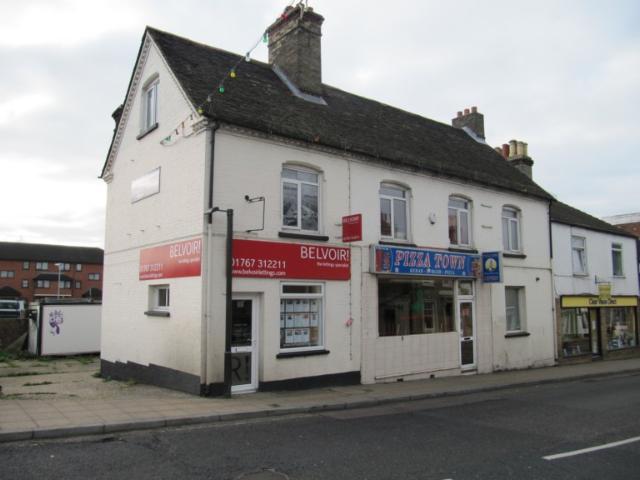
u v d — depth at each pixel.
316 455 6.91
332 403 10.45
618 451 7.28
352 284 13.41
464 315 16.39
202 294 11.02
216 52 15.07
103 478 5.83
